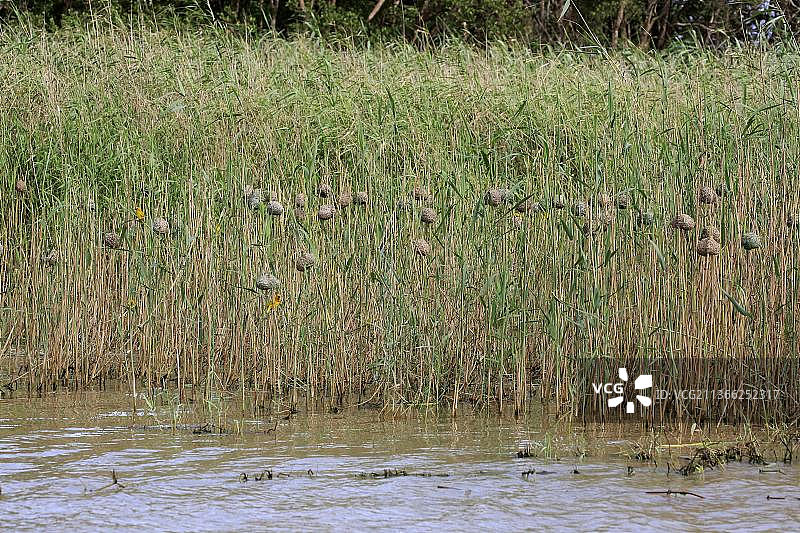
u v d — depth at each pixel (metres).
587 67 26.44
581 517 9.83
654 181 16.02
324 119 20.84
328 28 46.75
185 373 17.81
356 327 16.97
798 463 12.08
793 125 16.16
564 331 15.62
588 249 15.27
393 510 10.08
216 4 48.12
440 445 13.19
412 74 26.17
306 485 11.05
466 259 16.31
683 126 17.36
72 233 18.59
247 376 17.88
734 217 14.80
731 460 12.27
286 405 16.16
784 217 14.65
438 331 16.11
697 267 14.73
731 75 21.12
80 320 18.42
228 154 19.72
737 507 10.15
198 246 18.30
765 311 14.45
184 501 10.39
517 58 28.16
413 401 15.72
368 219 17.20
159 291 18.20
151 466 11.94
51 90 23.52
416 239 17.02
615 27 52.38
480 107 22.59
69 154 20.38
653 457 12.30
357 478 11.38
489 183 17.91
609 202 15.26
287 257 17.17
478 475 11.51
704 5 51.03
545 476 11.46
